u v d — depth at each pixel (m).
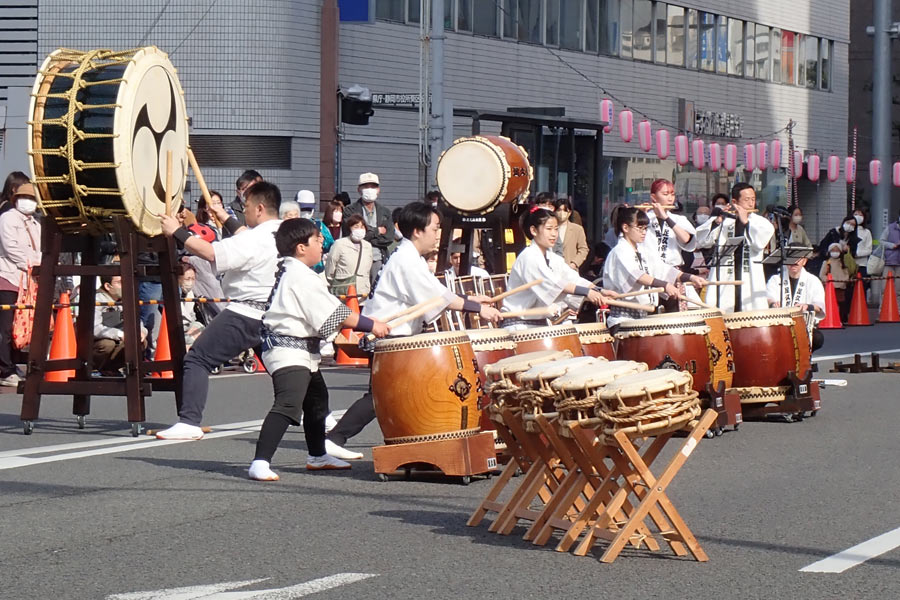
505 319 13.52
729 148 43.25
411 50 35.69
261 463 11.34
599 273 26.67
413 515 9.96
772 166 44.97
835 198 58.56
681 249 17.25
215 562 8.48
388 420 11.35
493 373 9.21
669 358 13.61
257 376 19.84
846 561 8.49
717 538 9.15
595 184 31.98
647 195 46.25
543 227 13.51
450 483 11.30
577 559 8.56
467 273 15.55
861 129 65.31
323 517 9.88
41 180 13.13
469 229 15.40
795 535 9.24
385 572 8.22
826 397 17.12
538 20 41.00
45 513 9.92
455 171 15.00
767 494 10.72
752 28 52.25
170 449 12.92
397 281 11.88
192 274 20.16
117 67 13.09
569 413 8.52
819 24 56.50
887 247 35.53
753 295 16.50
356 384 18.73
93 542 9.01
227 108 31.09
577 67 42.66
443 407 11.20
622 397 8.09
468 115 27.75
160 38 30.88
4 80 30.86
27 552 8.72
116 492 10.75
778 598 7.64
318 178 32.34
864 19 65.00
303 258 11.42
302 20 31.70
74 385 13.73
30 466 11.90
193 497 10.57
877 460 12.39
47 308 13.77
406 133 35.72
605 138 44.06
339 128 31.03
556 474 9.32
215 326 13.43
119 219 13.32
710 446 13.26
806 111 56.12
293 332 11.37
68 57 13.38
